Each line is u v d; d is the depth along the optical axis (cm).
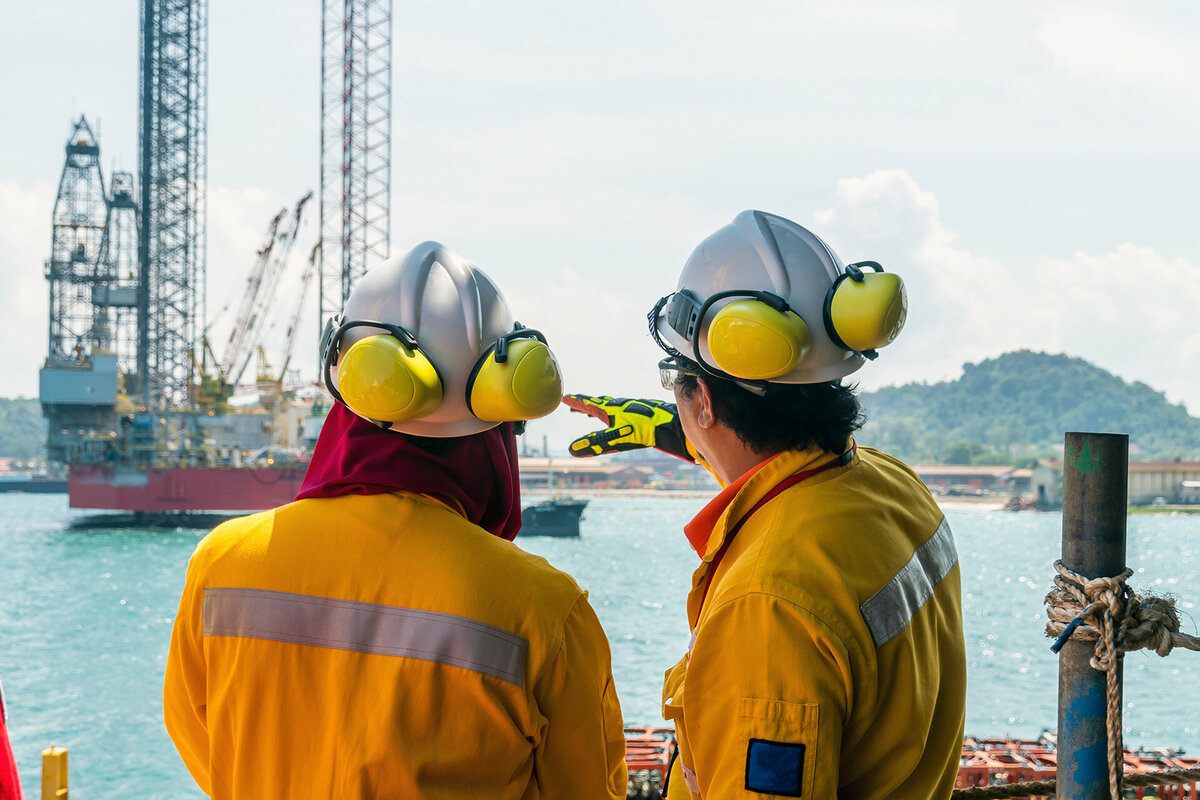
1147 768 976
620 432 236
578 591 176
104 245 10106
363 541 171
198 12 9488
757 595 160
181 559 7269
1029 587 5788
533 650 168
